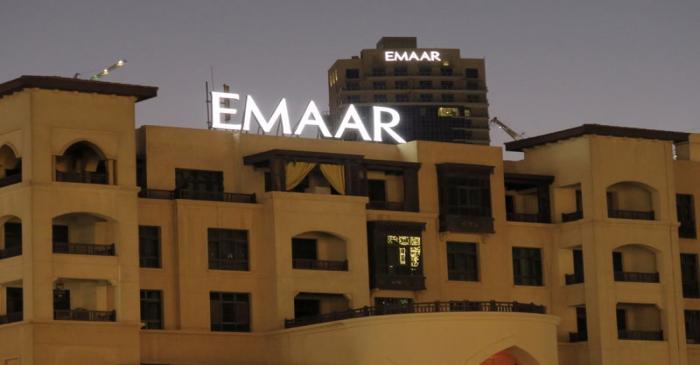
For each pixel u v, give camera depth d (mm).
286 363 91688
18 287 89875
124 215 88188
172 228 92500
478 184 102188
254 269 94125
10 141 87562
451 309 89938
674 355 103875
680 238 109000
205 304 92250
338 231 95625
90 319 86438
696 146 112312
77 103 87812
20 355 84875
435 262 100125
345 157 96875
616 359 101625
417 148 101125
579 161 104250
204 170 95562
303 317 93500
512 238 103750
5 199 87312
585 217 103188
